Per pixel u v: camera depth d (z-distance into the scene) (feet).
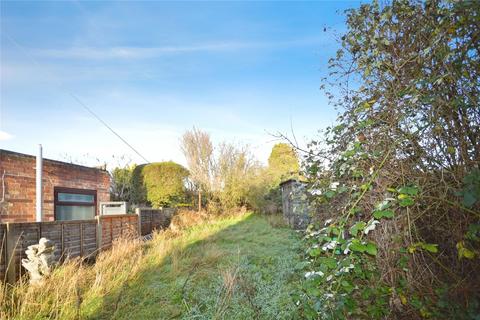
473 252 4.69
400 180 5.32
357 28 6.96
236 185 55.11
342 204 6.56
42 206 24.68
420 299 5.58
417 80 4.97
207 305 10.69
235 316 9.73
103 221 20.68
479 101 4.77
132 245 19.33
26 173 23.90
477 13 4.42
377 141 5.64
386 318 6.20
